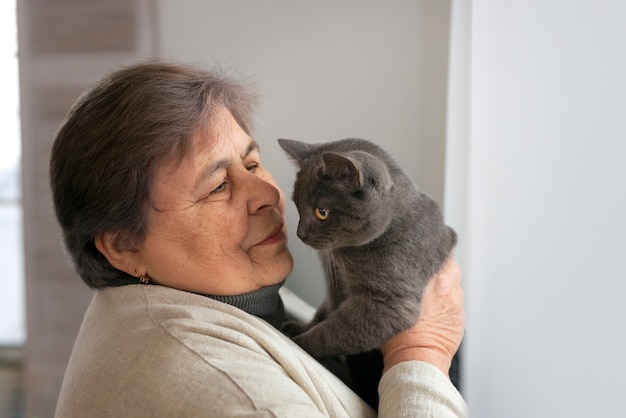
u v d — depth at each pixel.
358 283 1.28
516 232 0.65
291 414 0.82
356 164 1.14
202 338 0.90
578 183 0.57
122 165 0.99
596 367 0.54
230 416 0.80
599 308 0.54
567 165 0.58
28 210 2.49
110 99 1.02
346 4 1.72
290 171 1.78
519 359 0.64
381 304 1.23
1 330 2.90
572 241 0.57
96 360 0.93
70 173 1.03
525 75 0.64
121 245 1.07
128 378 0.87
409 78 1.70
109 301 1.06
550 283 0.59
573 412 0.56
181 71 1.12
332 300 1.41
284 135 1.79
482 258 0.76
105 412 0.87
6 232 3.05
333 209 1.24
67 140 1.03
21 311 2.98
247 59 1.78
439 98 1.68
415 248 1.27
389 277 1.24
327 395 0.99
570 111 0.58
